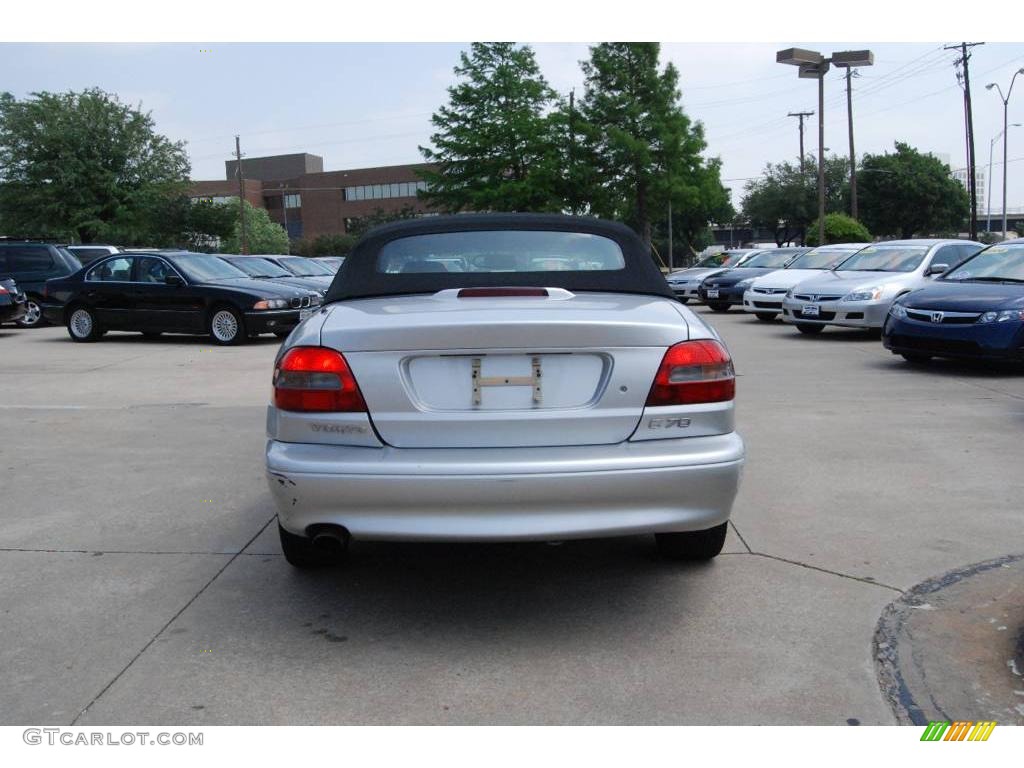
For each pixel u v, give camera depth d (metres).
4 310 16.00
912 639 3.26
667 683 3.02
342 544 3.33
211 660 3.21
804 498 5.03
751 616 3.52
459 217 4.28
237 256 18.98
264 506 5.04
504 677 3.07
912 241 14.48
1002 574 3.84
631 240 4.21
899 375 9.55
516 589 3.85
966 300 9.45
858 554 4.15
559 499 3.16
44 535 4.56
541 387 3.25
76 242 41.16
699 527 3.34
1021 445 6.19
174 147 45.00
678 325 3.37
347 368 3.25
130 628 3.47
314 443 3.29
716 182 42.22
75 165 41.28
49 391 9.30
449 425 3.22
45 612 3.61
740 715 2.82
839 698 2.90
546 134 42.84
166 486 5.47
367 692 2.98
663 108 41.06
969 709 2.82
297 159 113.25
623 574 3.98
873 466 5.70
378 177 97.94
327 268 21.67
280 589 3.86
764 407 7.75
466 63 43.41
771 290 16.81
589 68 41.88
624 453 3.21
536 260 4.10
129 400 8.70
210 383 9.82
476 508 3.15
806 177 68.88
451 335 3.20
